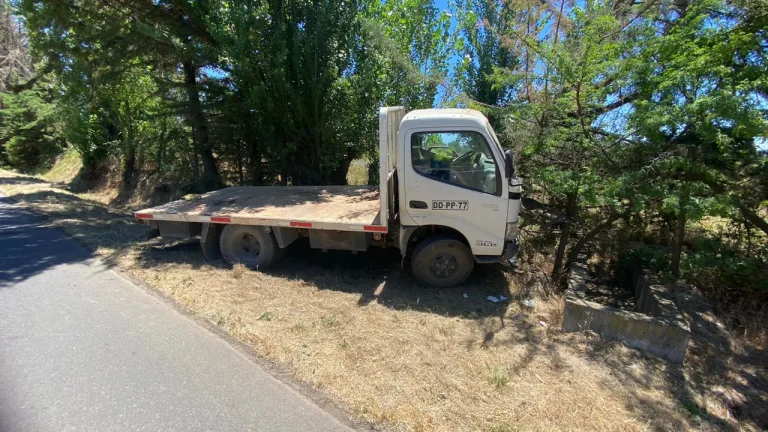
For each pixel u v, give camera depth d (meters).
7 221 8.86
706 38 4.45
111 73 9.64
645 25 5.20
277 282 5.26
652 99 4.80
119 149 15.55
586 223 5.83
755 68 4.20
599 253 6.40
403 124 4.74
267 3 8.02
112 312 4.30
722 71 4.00
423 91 9.10
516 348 3.77
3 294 4.77
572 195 5.55
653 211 5.35
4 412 2.77
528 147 5.73
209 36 9.38
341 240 5.39
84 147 17.02
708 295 4.87
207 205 6.48
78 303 4.52
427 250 5.06
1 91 20.55
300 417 2.78
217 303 4.54
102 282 5.18
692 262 4.66
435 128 4.70
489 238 4.87
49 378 3.14
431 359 3.53
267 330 3.93
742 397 3.32
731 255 4.81
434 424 2.75
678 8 5.68
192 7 8.89
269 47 8.26
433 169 4.82
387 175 4.91
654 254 5.51
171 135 11.99
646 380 3.37
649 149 4.70
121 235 7.68
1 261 6.00
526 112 5.71
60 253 6.44
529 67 6.92
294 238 5.79
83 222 8.81
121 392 2.99
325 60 8.41
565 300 4.35
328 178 9.47
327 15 8.33
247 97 8.88
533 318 4.44
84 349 3.56
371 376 3.26
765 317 4.50
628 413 2.96
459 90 8.96
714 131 4.02
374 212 5.62
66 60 9.65
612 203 4.82
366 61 8.52
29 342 3.67
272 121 9.02
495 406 2.96
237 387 3.07
